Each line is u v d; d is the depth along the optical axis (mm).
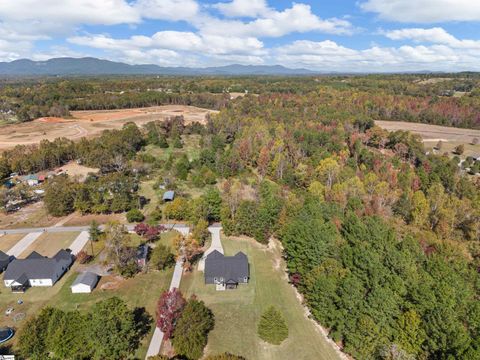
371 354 41344
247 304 52969
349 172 99500
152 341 44875
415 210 77875
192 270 61562
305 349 44438
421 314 41562
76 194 84750
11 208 87750
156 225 74875
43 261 57844
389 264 49344
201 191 99312
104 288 55906
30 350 39844
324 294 46562
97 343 39719
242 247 70188
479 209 78562
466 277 51781
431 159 116438
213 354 43188
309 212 68750
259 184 98125
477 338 35094
